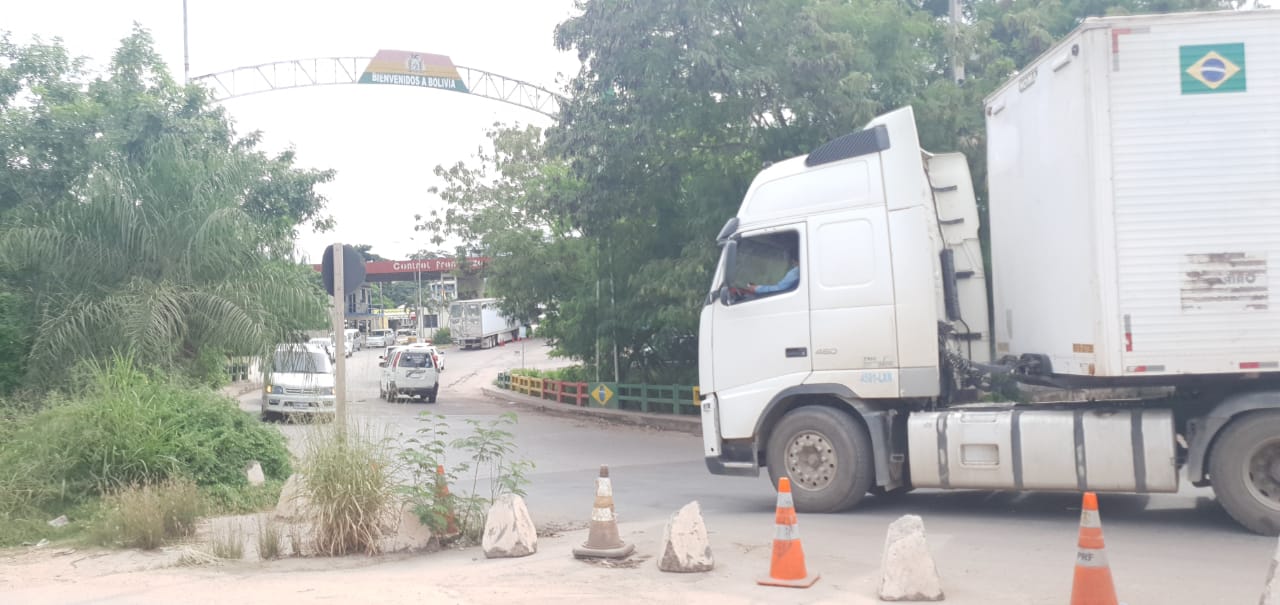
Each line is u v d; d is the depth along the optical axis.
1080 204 8.27
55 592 6.90
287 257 15.76
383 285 105.56
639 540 8.32
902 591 6.11
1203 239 7.96
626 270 23.50
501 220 31.53
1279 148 7.90
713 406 10.03
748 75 17.64
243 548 8.10
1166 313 8.00
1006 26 19.39
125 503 8.95
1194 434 8.23
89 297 13.59
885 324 9.25
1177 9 19.53
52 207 14.62
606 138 19.73
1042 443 8.61
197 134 17.14
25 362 13.24
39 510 9.72
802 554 6.68
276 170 22.33
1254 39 7.96
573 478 13.50
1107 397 9.22
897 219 9.30
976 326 10.36
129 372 11.66
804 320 9.55
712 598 6.31
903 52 19.06
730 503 10.73
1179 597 6.13
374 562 7.74
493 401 32.47
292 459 9.45
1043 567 7.00
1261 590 6.28
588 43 19.50
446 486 8.45
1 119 15.52
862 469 9.28
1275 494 7.95
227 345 13.98
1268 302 7.88
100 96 17.06
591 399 26.30
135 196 14.26
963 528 8.62
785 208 9.85
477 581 6.91
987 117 10.62
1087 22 8.12
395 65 37.03
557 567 7.27
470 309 73.31
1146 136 8.04
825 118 18.50
